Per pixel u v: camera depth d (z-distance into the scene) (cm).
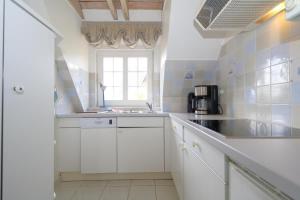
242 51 172
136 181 241
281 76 122
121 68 315
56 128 235
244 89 169
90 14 285
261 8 117
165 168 242
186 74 247
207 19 144
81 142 237
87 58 303
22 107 99
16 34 94
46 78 122
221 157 82
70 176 245
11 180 92
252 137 86
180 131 173
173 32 209
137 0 264
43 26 118
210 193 96
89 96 309
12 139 92
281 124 123
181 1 193
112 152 239
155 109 302
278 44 124
